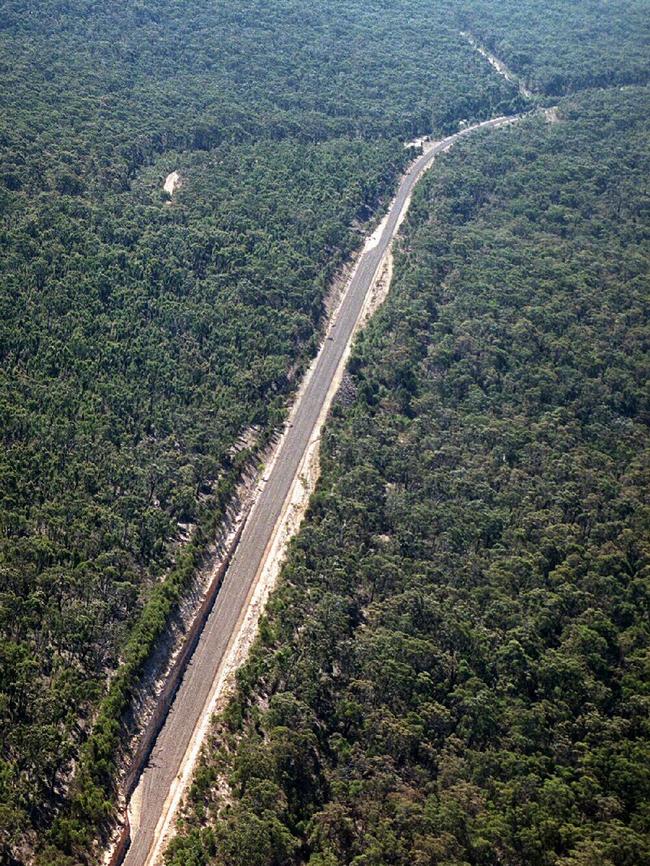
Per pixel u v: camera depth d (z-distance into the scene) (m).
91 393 147.12
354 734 105.56
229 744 104.38
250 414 156.38
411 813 95.50
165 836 96.06
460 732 107.31
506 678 113.75
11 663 103.19
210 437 147.25
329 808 96.56
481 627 119.94
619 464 155.25
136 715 106.00
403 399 165.12
